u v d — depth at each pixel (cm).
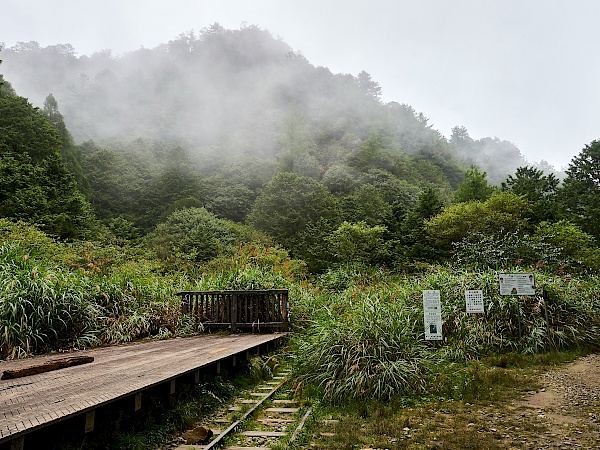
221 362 595
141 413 405
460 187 3219
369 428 429
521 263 1362
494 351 795
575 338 850
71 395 339
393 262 2170
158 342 769
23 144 3005
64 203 2444
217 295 999
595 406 493
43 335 641
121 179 5534
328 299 1187
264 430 447
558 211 2562
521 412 475
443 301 902
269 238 3491
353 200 4325
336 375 569
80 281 780
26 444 285
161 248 2989
